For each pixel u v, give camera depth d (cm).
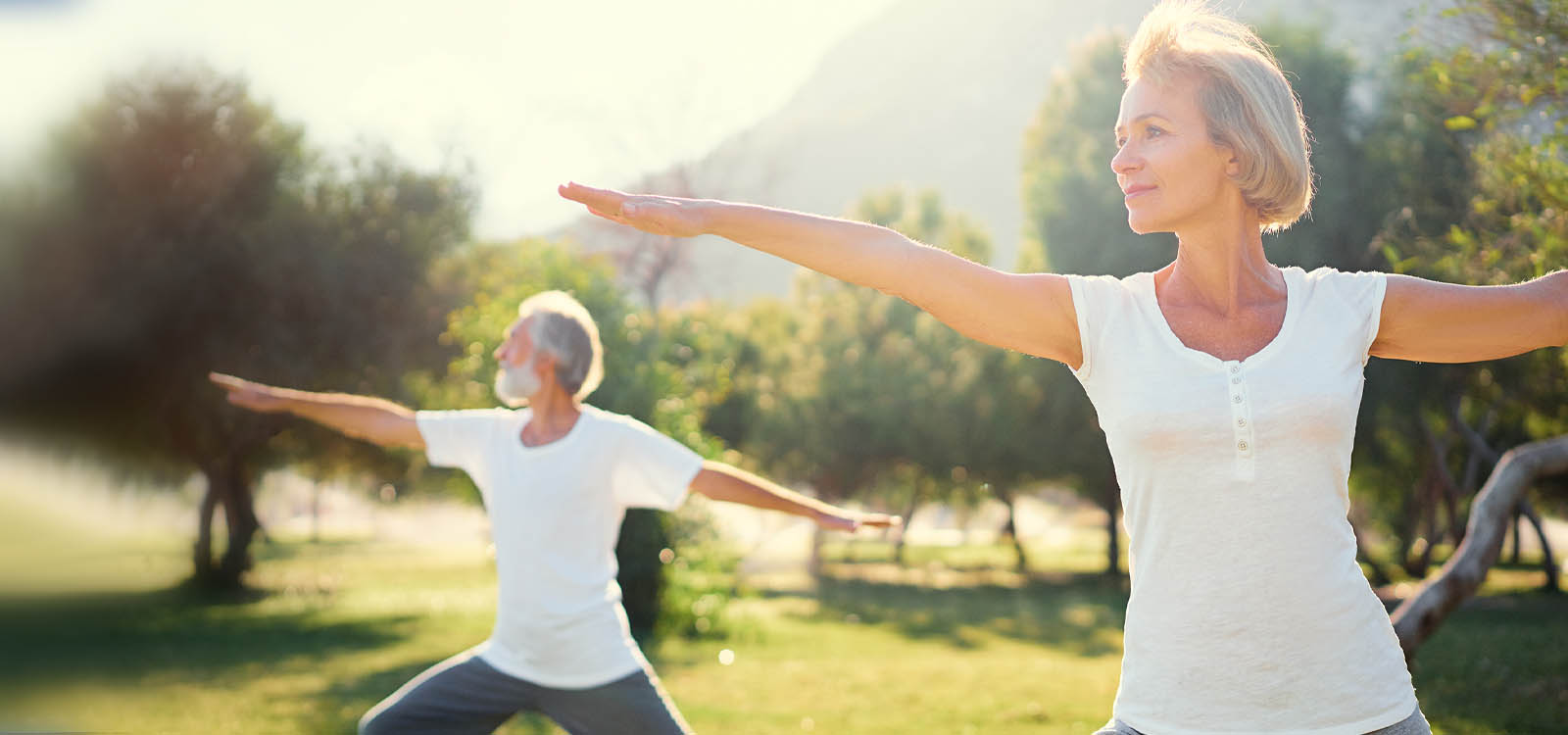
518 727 816
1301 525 171
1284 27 2005
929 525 7388
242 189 2306
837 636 1712
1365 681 172
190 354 2234
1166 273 184
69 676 1037
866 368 3525
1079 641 1739
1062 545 5906
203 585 2400
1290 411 168
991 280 176
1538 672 1232
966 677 1210
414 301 2400
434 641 1516
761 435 3806
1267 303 177
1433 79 617
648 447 377
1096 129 2552
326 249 2281
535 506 365
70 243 2170
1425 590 730
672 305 3741
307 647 1424
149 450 2320
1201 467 172
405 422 395
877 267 173
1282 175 174
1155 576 179
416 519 7431
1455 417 2492
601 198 163
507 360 380
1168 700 176
